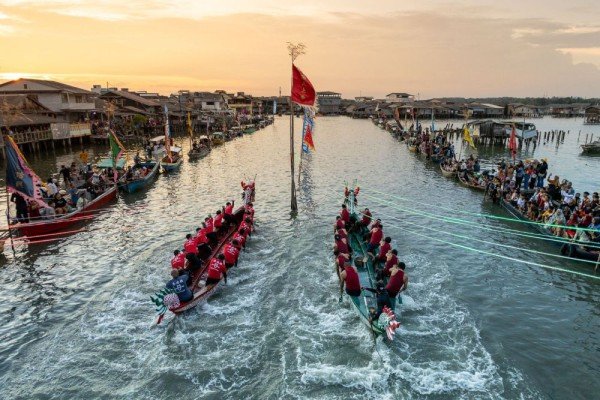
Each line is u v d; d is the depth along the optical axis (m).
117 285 19.44
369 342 14.92
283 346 14.76
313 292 18.56
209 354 14.38
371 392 12.52
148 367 13.76
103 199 32.66
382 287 16.28
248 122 128.88
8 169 22.56
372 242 20.73
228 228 25.66
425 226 28.11
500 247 24.23
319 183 42.84
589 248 21.56
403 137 84.62
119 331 15.80
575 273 20.12
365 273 19.55
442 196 36.75
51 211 25.91
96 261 22.23
